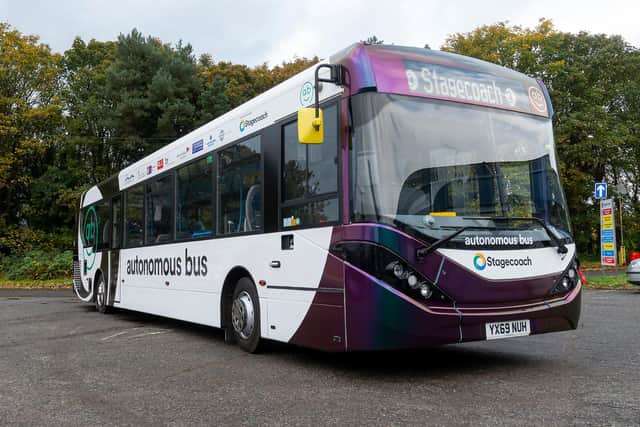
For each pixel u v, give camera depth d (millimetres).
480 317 5547
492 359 6797
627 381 5484
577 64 36812
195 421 4570
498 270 5750
